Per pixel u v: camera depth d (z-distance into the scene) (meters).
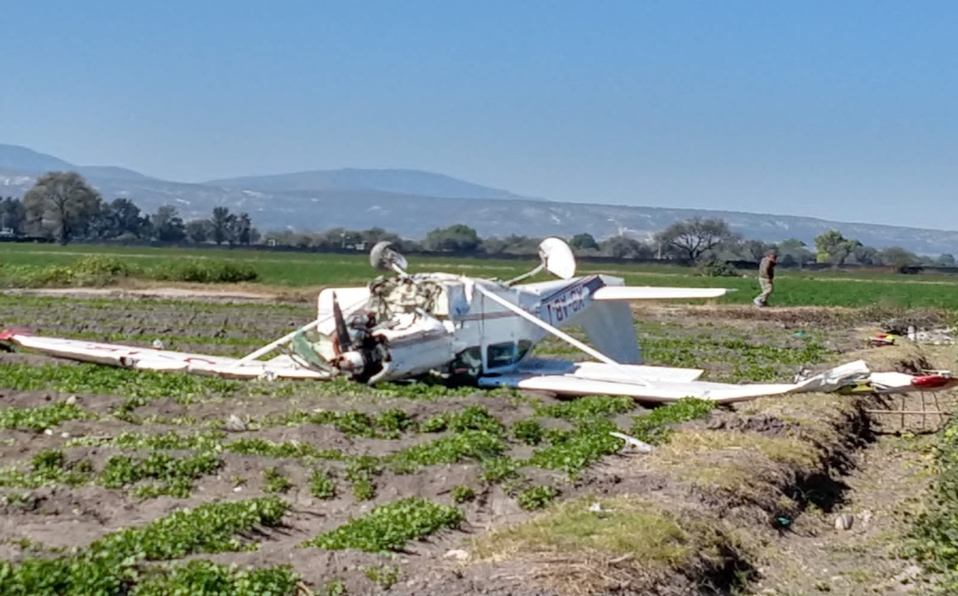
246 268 56.34
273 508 12.07
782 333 38.16
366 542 11.07
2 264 61.09
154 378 19.84
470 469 14.04
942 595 11.34
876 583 11.91
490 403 18.91
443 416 17.42
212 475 13.62
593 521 11.66
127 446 14.38
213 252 111.75
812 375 23.66
